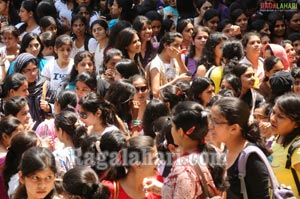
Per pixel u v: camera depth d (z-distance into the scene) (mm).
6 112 10242
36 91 12586
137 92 10961
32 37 14523
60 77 13625
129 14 17734
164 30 17031
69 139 9391
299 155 7742
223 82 11102
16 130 8914
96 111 9719
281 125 8086
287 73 10969
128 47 13578
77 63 12945
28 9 17469
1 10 19141
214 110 7328
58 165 8445
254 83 11711
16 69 12602
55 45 14039
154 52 14789
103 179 7590
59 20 18328
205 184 6684
